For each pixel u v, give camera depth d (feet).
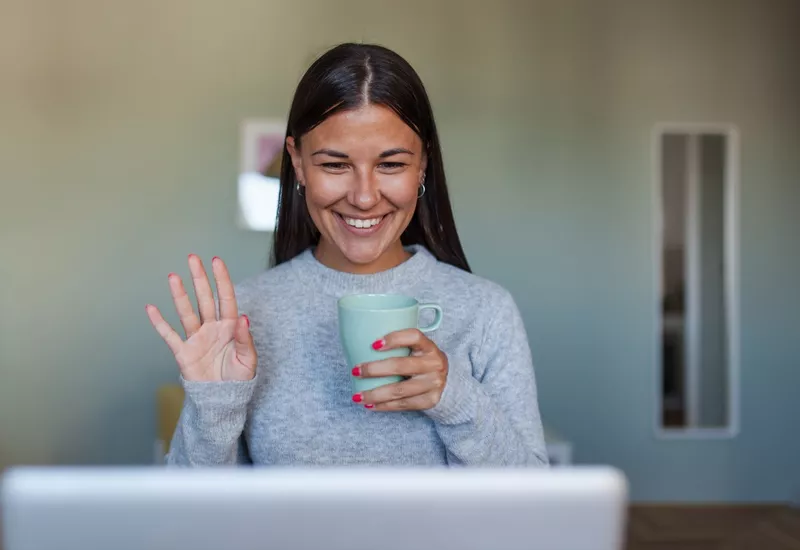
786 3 10.93
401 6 10.71
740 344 11.18
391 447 3.31
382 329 2.77
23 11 10.50
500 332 3.47
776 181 11.06
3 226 10.63
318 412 3.35
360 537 1.74
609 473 1.77
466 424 2.88
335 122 3.04
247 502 1.71
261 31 10.64
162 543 1.71
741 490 11.31
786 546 9.76
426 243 3.83
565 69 10.88
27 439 10.80
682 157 11.00
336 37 10.67
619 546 1.77
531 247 11.02
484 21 10.80
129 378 10.84
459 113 10.84
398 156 3.11
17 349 10.73
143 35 10.60
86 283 10.74
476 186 10.93
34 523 1.68
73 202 10.67
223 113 10.69
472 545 1.75
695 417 11.23
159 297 10.79
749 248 11.10
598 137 10.95
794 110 11.02
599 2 10.86
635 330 11.13
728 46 10.94
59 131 10.61
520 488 1.74
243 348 2.92
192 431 3.01
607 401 11.18
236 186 10.73
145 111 10.66
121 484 1.70
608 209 11.02
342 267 3.60
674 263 11.07
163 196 10.73
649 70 10.93
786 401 11.25
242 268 10.82
